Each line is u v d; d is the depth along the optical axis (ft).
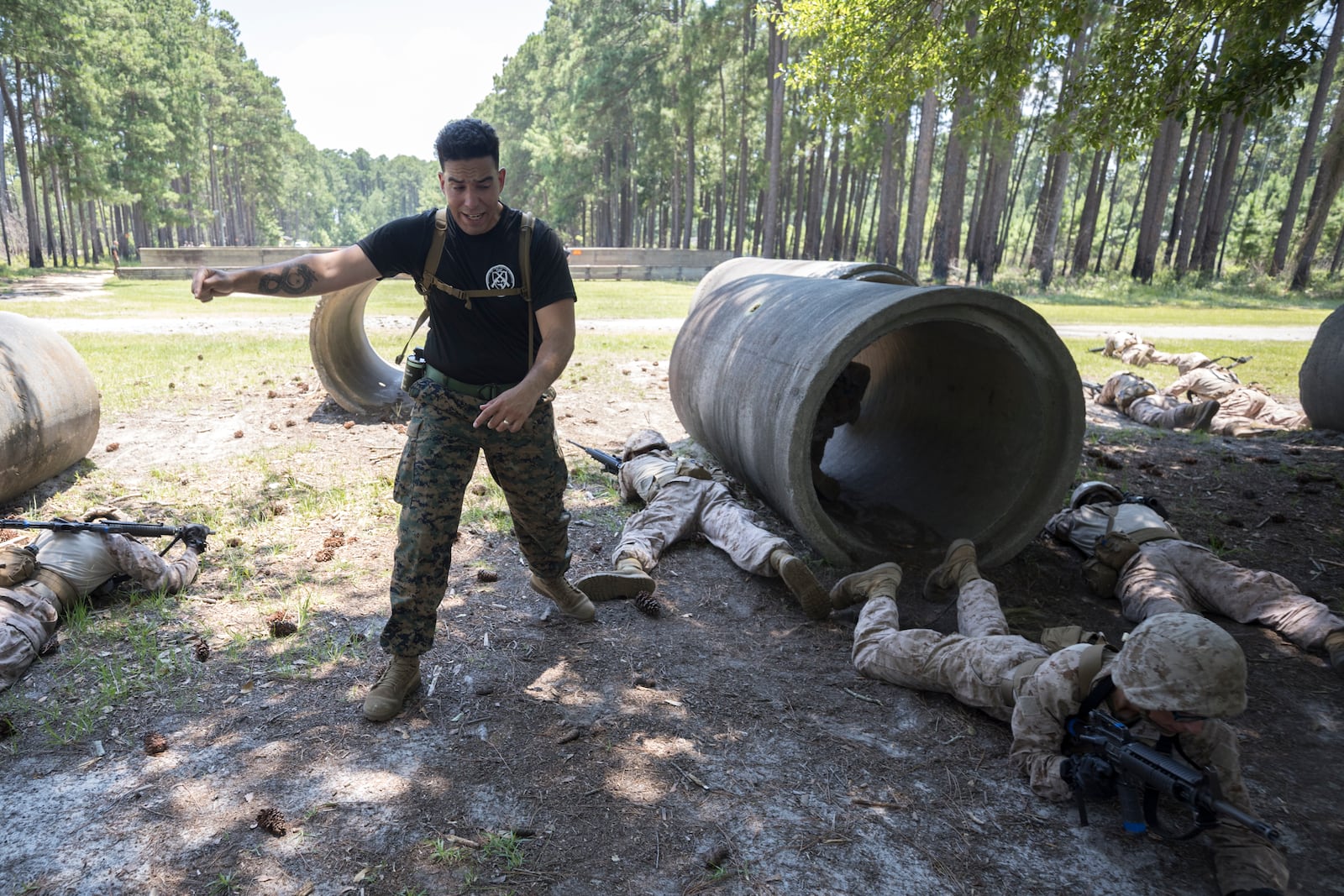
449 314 10.81
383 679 11.50
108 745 10.66
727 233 284.00
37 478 19.53
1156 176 127.44
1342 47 131.54
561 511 12.82
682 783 10.27
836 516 19.60
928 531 18.45
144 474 21.81
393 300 83.71
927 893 8.66
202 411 29.01
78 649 12.84
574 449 25.73
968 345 19.03
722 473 23.25
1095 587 16.33
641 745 11.00
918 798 10.18
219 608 14.55
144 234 224.94
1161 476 24.14
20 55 127.24
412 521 11.10
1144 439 28.84
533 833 9.25
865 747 11.21
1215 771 9.09
